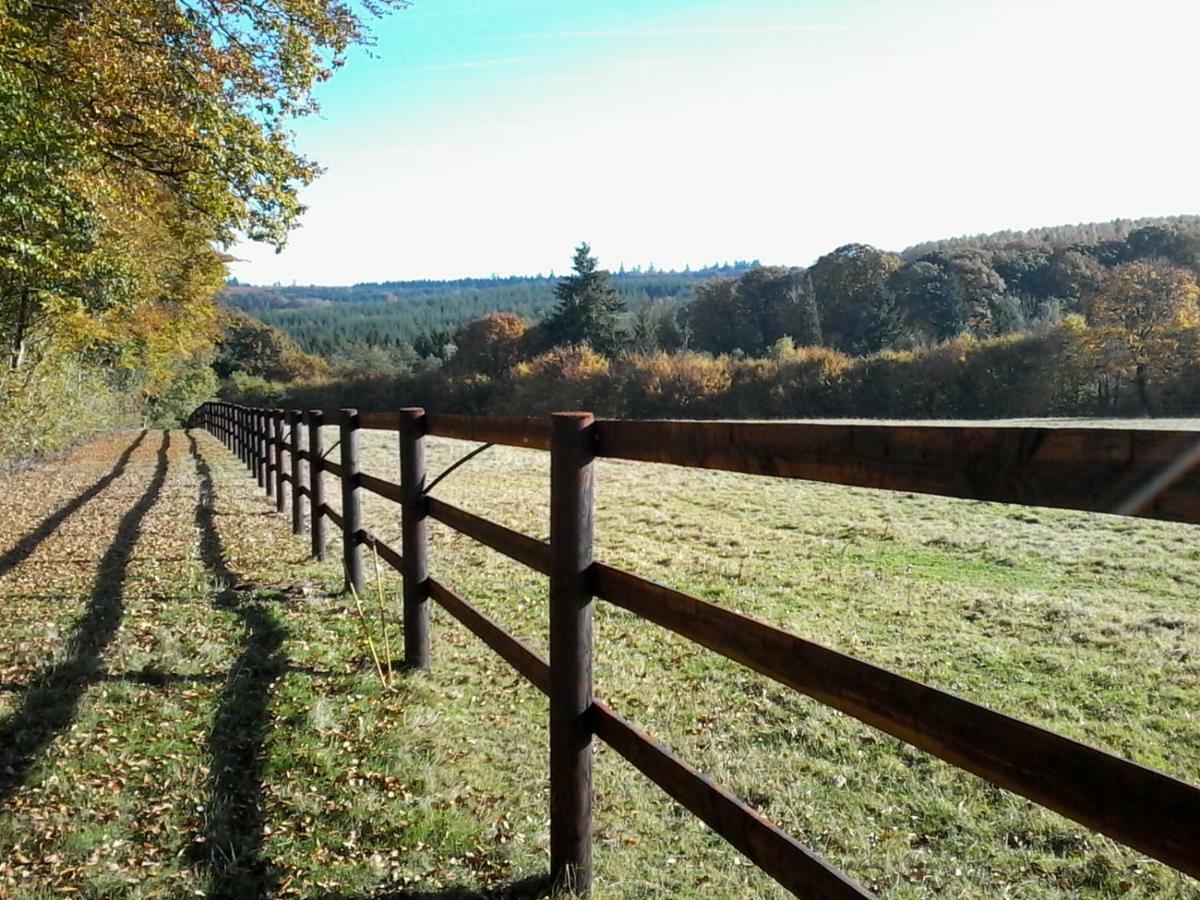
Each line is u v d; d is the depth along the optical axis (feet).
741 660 6.16
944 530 31.81
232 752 11.34
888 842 9.79
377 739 11.69
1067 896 8.71
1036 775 4.02
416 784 10.45
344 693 13.46
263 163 40.24
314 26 38.73
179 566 23.20
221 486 43.80
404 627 15.49
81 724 12.13
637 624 18.33
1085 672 15.67
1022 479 4.18
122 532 29.25
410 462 14.37
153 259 67.10
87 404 79.97
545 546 8.82
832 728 12.95
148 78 35.86
